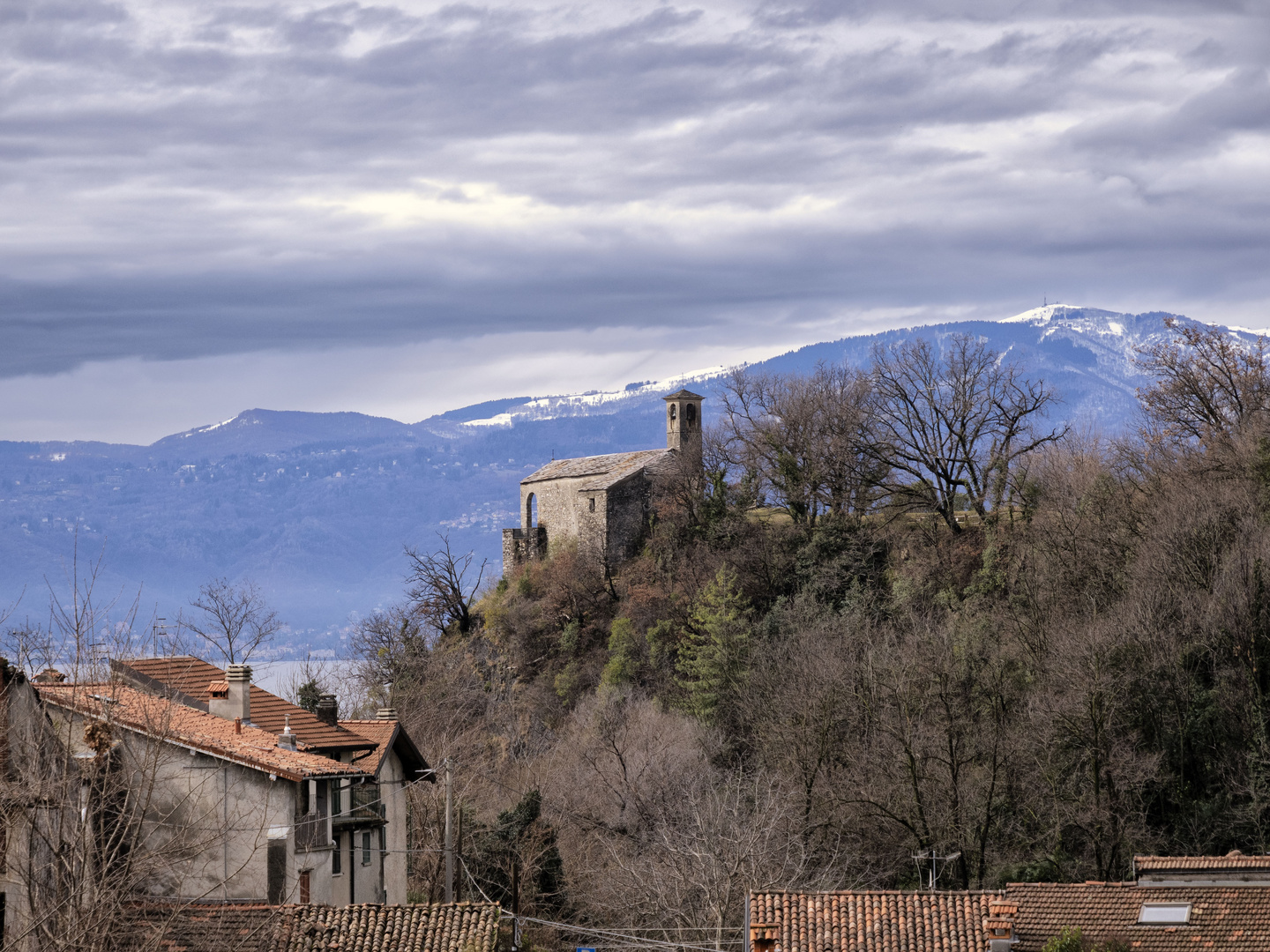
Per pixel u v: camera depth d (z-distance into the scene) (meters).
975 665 110.50
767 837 89.38
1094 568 124.50
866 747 107.00
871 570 170.25
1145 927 60.41
